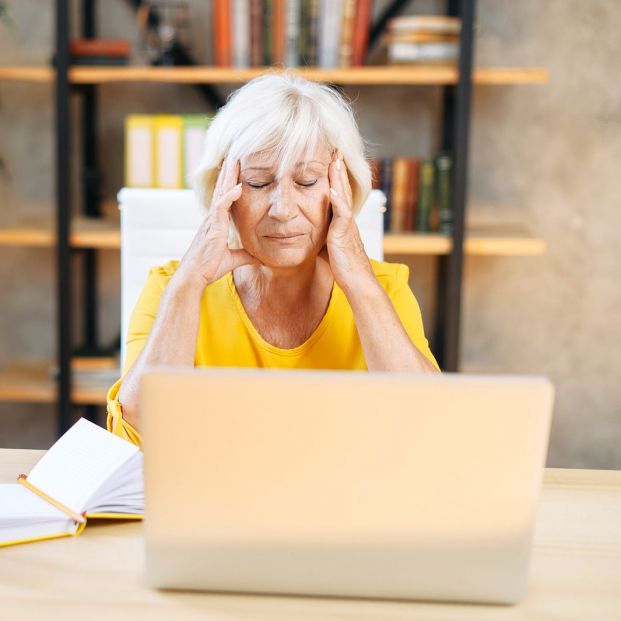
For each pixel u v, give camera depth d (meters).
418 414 0.89
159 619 0.93
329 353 1.54
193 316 1.44
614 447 3.16
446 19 2.60
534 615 0.95
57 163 2.62
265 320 1.55
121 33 2.93
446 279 2.76
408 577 0.95
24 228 2.75
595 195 3.03
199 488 0.93
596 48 2.96
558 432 3.16
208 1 2.91
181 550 0.96
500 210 3.03
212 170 1.50
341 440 0.90
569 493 1.30
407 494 0.92
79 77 2.60
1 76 2.61
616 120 2.99
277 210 1.42
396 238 2.63
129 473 1.18
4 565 1.05
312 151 1.42
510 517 0.92
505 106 2.99
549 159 3.01
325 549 0.94
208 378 0.89
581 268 3.07
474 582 0.95
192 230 1.75
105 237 2.67
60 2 2.56
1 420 3.16
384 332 1.45
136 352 1.53
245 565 0.95
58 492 1.19
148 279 1.62
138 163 2.66
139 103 2.98
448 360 2.67
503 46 2.95
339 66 2.63
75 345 3.03
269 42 2.62
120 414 1.38
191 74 2.59
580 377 3.12
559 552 1.11
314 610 0.95
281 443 0.91
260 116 1.41
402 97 2.96
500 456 0.90
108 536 1.13
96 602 0.97
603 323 3.10
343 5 2.60
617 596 1.00
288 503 0.93
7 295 3.12
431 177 2.70
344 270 1.46
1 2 2.93
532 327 3.10
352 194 1.53
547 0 2.94
